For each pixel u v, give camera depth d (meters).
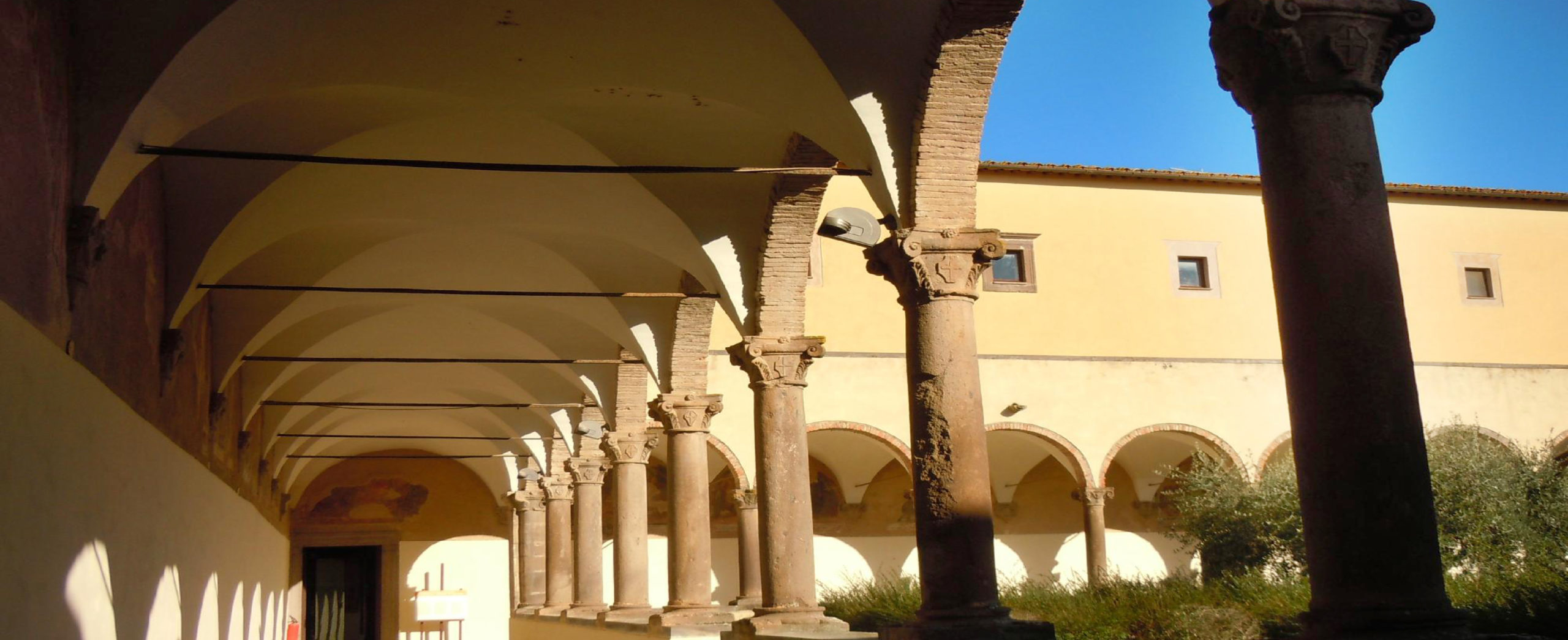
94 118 7.90
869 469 27.25
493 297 17.03
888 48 8.59
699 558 15.14
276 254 14.23
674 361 15.67
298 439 24.64
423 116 11.02
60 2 7.56
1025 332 25.36
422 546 29.47
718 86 10.14
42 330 6.87
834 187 24.47
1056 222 26.05
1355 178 5.09
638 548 18.61
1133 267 26.25
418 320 18.58
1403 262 27.62
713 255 12.54
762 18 8.97
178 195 10.99
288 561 28.45
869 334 24.52
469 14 9.48
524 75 10.34
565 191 13.05
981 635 7.89
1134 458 28.36
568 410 22.41
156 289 10.56
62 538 7.21
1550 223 28.69
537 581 26.81
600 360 18.19
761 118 11.09
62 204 7.47
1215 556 20.70
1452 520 18.80
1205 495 21.98
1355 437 4.91
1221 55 5.41
